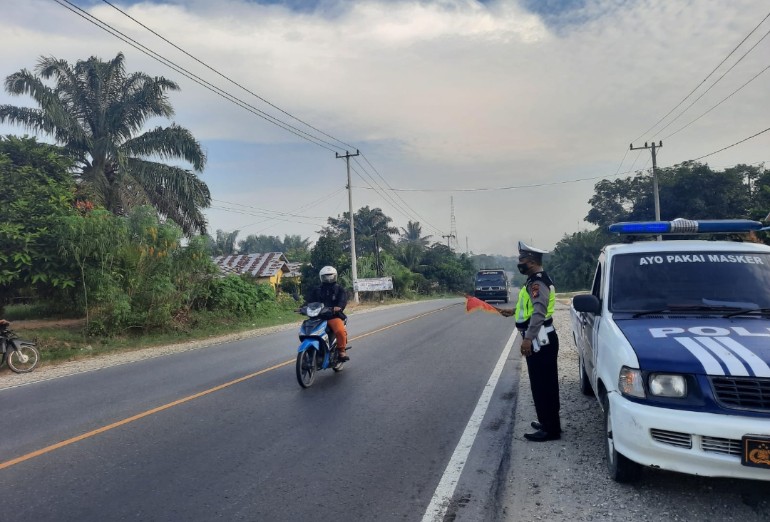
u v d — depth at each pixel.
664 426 3.97
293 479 4.92
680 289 5.34
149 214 17.97
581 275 64.56
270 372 10.11
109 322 15.48
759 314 4.90
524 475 4.93
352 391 8.39
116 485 4.80
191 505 4.40
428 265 68.38
